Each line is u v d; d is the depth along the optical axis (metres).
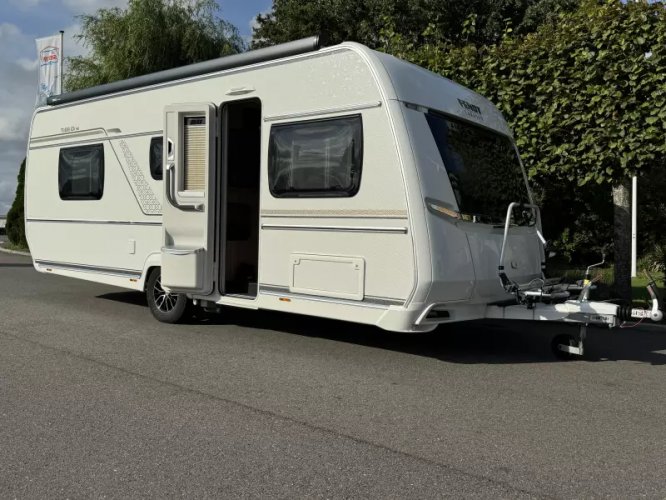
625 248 9.30
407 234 5.61
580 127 8.66
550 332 7.83
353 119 5.99
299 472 3.60
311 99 6.33
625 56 8.20
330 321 8.17
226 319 8.19
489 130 6.84
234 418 4.46
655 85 8.07
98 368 5.70
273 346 6.70
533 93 9.11
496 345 7.03
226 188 7.21
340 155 6.08
